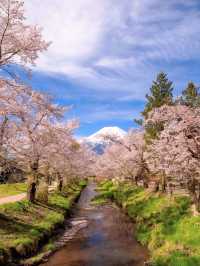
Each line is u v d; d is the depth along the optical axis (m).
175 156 25.91
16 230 23.42
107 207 50.84
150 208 35.16
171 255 19.33
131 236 29.31
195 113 26.31
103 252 23.97
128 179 74.69
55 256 22.69
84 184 109.62
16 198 38.34
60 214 35.09
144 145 51.34
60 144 34.44
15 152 23.55
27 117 20.88
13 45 18.59
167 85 46.91
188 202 29.75
